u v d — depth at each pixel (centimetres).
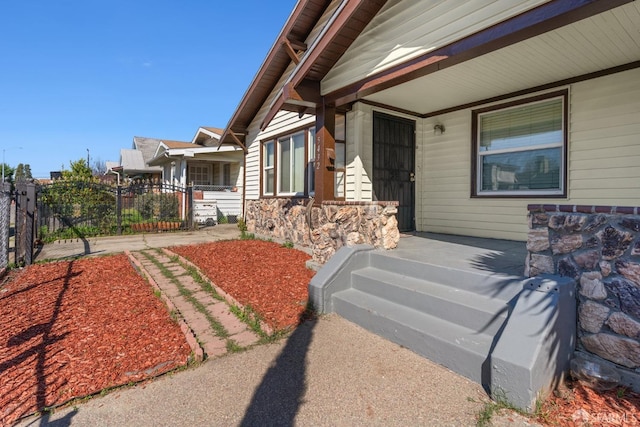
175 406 225
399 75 412
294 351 300
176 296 446
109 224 1075
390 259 407
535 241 284
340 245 512
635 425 197
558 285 239
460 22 345
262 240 858
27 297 436
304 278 512
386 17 424
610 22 327
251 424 207
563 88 488
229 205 1478
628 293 228
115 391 241
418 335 290
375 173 602
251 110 935
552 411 212
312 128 720
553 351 228
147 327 346
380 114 611
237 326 355
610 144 449
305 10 671
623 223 231
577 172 479
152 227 1125
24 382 248
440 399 229
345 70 490
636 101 427
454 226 630
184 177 1519
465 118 608
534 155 529
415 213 675
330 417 213
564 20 283
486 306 285
